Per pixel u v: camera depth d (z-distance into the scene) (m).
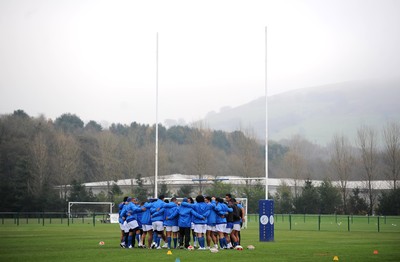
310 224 73.25
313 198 99.69
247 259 25.33
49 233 47.91
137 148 133.38
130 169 117.44
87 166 124.31
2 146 105.94
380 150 128.00
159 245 31.62
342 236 45.97
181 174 119.50
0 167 103.12
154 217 31.31
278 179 123.19
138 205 32.69
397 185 105.69
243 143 118.25
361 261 24.70
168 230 31.33
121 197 98.69
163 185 102.25
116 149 121.25
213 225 30.80
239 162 119.94
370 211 99.50
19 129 116.12
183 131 161.12
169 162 127.94
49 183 102.62
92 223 72.69
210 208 30.66
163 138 154.75
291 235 47.66
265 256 26.77
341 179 106.19
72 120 161.38
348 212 100.19
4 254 27.69
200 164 111.94
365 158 107.00
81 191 99.69
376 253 28.66
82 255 27.06
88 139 128.25
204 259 25.16
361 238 43.00
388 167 110.25
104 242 36.81
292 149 129.62
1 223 70.75
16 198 94.62
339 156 111.69
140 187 106.62
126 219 32.12
